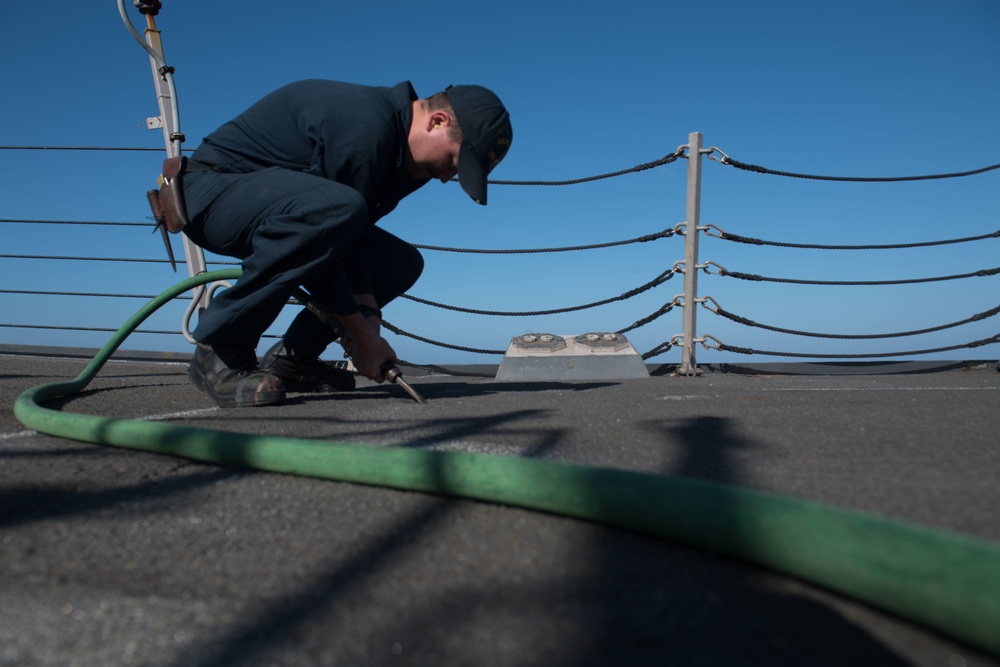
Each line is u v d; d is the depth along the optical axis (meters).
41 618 0.83
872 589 0.78
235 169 2.51
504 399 2.75
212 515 1.19
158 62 4.14
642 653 0.73
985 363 4.99
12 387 3.01
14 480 1.39
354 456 1.33
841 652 0.72
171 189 2.50
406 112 2.43
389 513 1.18
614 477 1.07
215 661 0.73
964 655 0.71
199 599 0.87
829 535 0.83
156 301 3.14
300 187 2.33
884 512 1.12
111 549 1.04
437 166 2.50
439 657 0.73
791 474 1.37
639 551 0.99
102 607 0.85
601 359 4.33
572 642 0.75
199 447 1.52
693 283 4.66
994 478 1.31
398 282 3.05
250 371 2.58
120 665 0.73
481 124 2.37
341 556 1.01
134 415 2.30
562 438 1.77
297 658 0.73
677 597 0.85
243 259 2.64
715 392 2.98
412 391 2.58
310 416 2.27
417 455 1.29
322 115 2.35
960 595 0.70
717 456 1.54
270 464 1.43
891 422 1.94
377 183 2.47
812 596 0.84
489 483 1.18
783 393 2.87
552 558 0.98
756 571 0.91
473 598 0.86
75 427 1.77
